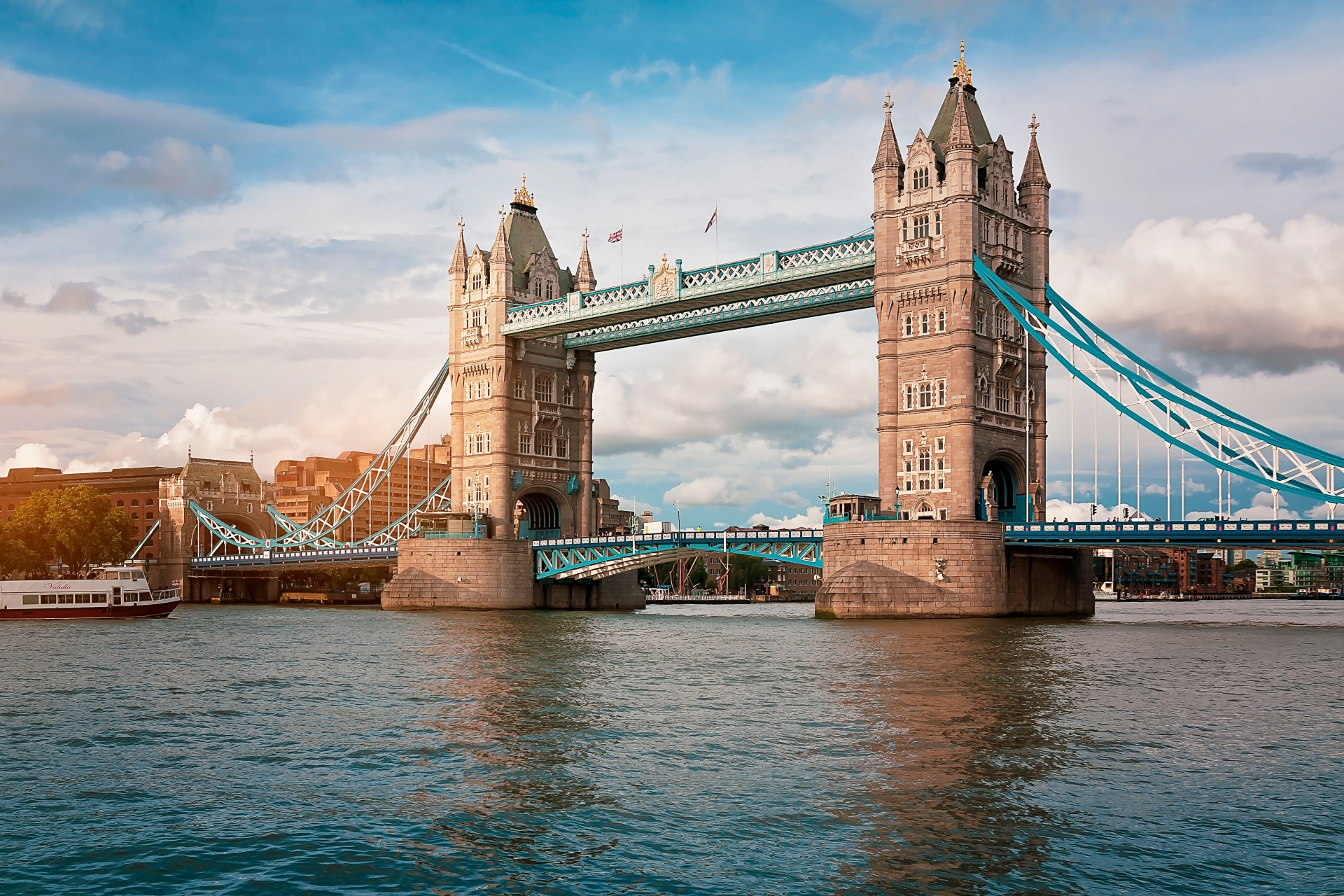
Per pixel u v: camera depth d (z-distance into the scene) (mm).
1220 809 32125
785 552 127125
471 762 38281
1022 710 47969
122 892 26328
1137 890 26031
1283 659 70938
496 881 26844
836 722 45188
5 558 184625
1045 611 122938
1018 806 32375
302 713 48688
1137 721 45375
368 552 170375
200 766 38125
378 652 77625
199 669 66250
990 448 118938
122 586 126875
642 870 27406
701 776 35875
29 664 69438
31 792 34812
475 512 155000
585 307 144625
